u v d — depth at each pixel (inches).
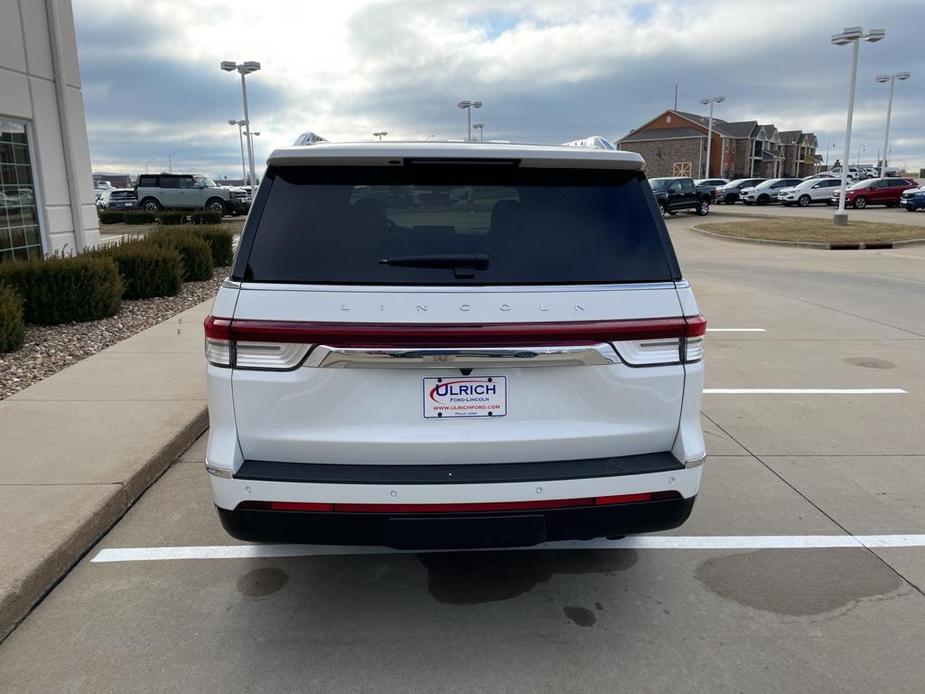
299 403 103.9
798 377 279.1
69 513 148.0
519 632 119.3
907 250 808.3
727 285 528.4
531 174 113.3
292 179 110.3
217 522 158.1
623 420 109.2
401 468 105.8
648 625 121.4
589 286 106.3
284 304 102.4
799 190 1702.8
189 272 512.4
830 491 175.8
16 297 305.0
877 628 120.5
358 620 122.5
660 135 3139.8
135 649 114.0
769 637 117.9
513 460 108.0
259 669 109.3
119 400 226.2
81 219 522.9
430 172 111.4
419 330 101.1
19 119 461.4
